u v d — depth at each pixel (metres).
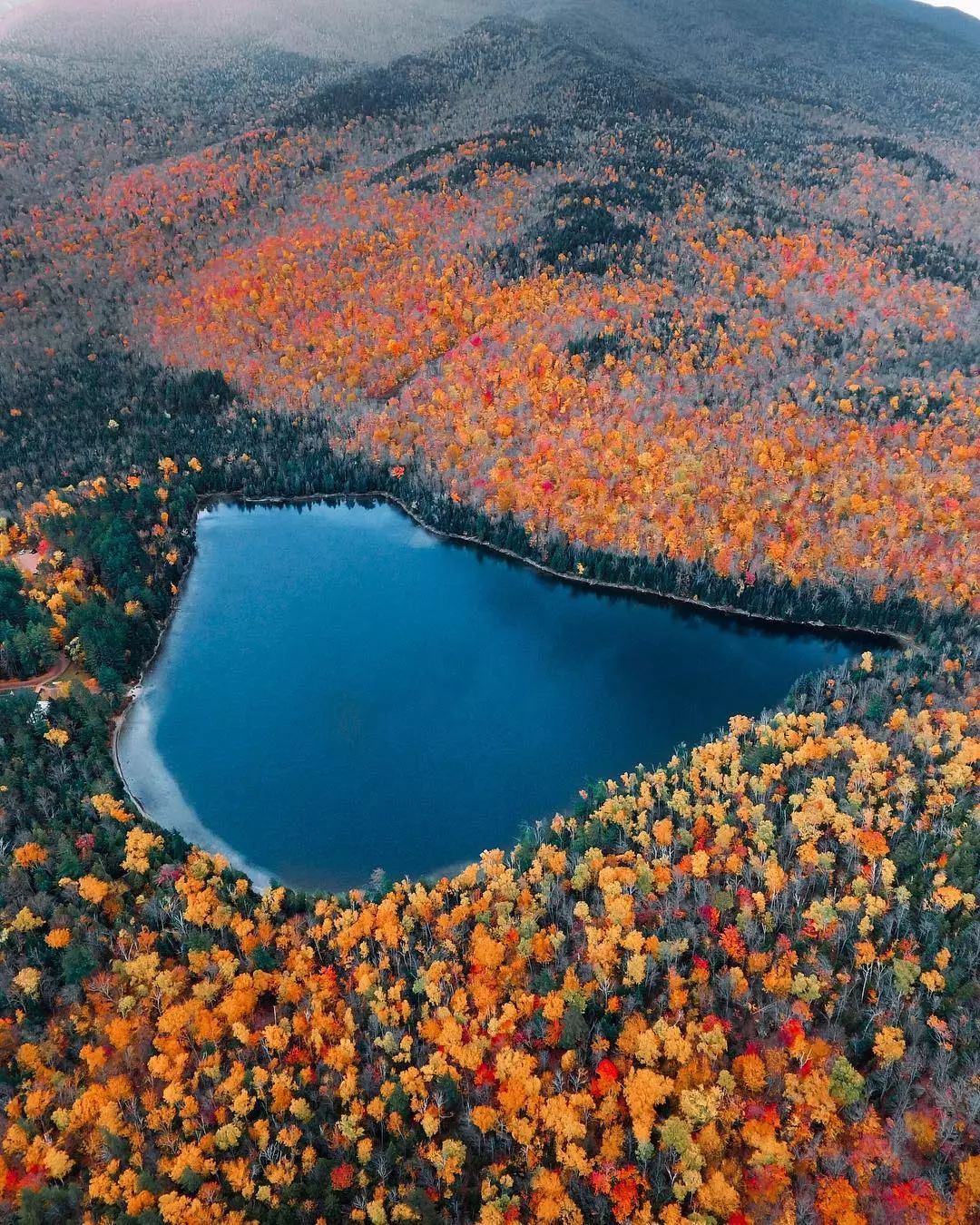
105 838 111.81
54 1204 74.88
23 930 98.50
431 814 129.50
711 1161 77.62
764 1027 88.38
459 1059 85.94
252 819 127.12
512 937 98.31
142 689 157.50
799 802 114.12
